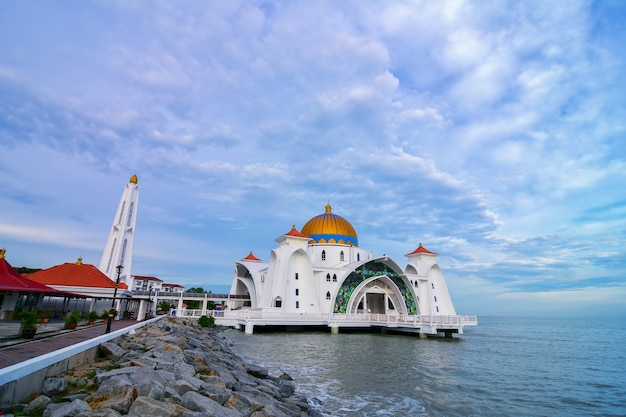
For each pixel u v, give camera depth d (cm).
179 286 10550
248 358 2536
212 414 834
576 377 2312
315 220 6388
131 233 5116
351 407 1465
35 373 871
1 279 2262
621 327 11556
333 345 3397
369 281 5412
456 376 2147
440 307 5844
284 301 4934
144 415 721
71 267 3341
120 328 2194
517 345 4253
